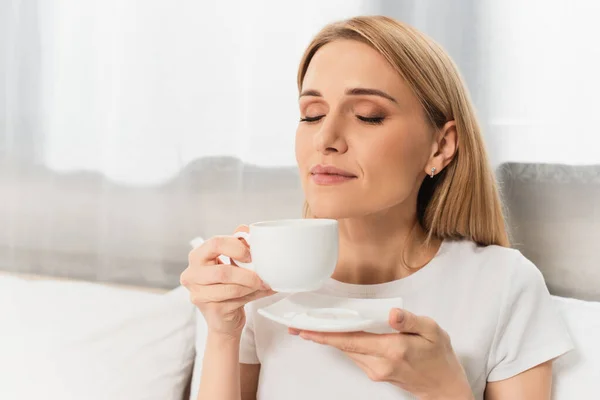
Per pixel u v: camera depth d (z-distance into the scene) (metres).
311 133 0.78
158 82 1.41
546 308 0.86
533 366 0.84
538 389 0.84
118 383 1.05
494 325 0.84
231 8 1.35
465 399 0.71
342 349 0.66
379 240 0.86
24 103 1.54
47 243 1.55
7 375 1.06
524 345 0.84
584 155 1.07
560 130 1.09
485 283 0.86
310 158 0.78
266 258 0.62
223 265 0.71
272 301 0.91
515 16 1.11
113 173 1.46
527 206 1.12
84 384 1.04
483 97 1.14
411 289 0.86
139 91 1.43
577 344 0.90
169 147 1.42
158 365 1.09
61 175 1.52
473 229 0.91
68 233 1.53
